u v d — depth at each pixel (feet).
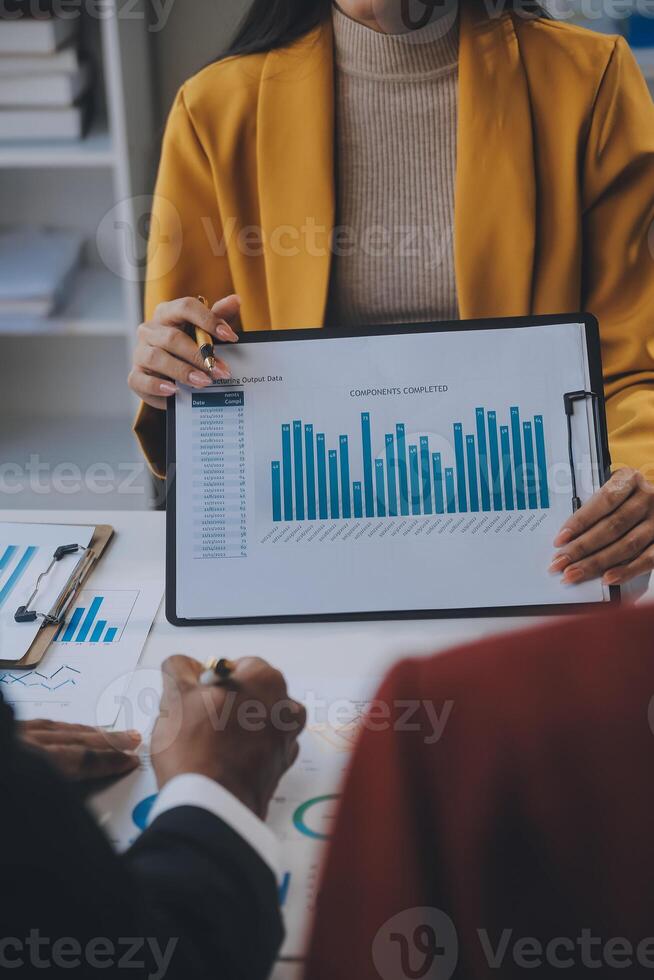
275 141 4.66
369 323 4.87
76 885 1.68
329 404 3.49
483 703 1.44
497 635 1.50
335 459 3.47
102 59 7.58
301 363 3.50
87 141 7.27
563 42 4.64
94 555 3.87
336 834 1.62
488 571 3.42
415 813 1.48
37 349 8.63
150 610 3.56
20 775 1.69
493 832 1.41
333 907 1.61
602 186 4.68
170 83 7.67
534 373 3.47
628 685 1.39
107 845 1.80
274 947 2.12
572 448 3.44
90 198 8.10
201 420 3.50
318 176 4.65
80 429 8.61
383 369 3.49
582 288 4.85
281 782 2.72
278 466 3.47
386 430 3.47
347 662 3.23
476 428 3.46
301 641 3.34
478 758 1.43
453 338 3.50
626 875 1.37
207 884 2.03
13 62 6.97
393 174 4.74
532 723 1.41
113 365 8.68
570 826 1.39
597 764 1.38
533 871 1.40
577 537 3.41
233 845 2.15
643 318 4.59
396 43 4.50
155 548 4.00
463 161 4.58
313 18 4.68
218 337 3.49
